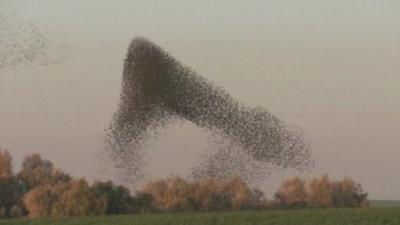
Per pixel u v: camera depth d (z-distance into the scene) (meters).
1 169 169.38
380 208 161.75
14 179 169.88
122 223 151.62
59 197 165.00
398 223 149.00
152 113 173.38
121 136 172.50
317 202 172.75
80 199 164.62
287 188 173.00
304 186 173.38
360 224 148.25
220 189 170.50
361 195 173.38
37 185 169.38
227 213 157.25
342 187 172.88
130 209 167.12
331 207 170.62
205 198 169.25
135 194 168.75
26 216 165.75
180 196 168.62
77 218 158.00
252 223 149.75
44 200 164.75
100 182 168.00
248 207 171.12
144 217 156.25
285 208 171.75
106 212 165.25
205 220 151.88
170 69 173.75
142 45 173.75
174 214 158.62
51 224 152.88
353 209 160.50
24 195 167.50
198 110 173.38
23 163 170.62
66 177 170.50
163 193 168.88
